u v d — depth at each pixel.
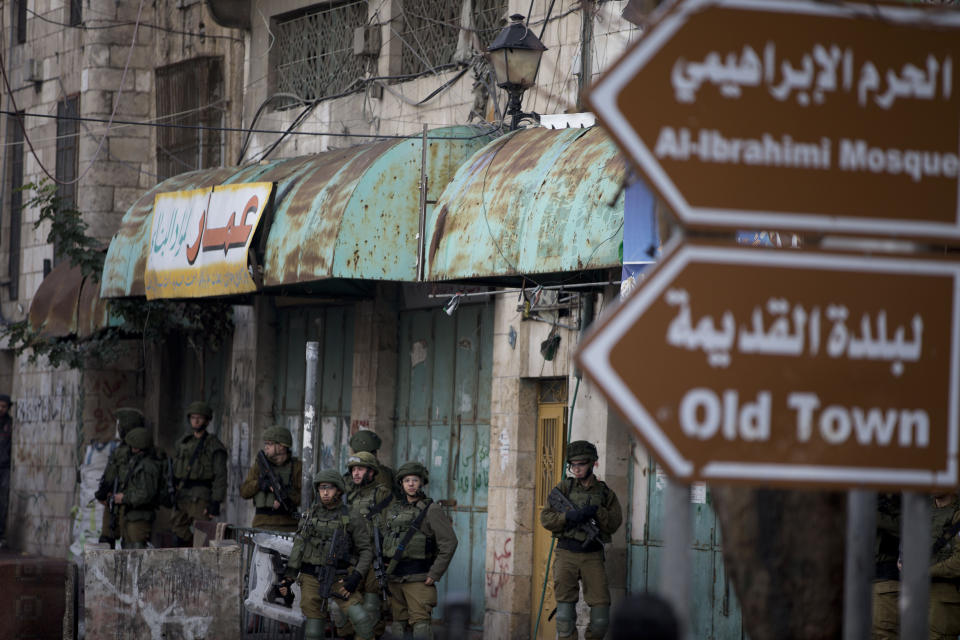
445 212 38.09
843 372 12.87
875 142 13.38
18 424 76.75
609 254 32.69
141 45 66.56
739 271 12.70
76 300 61.25
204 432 52.19
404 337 50.19
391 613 40.28
